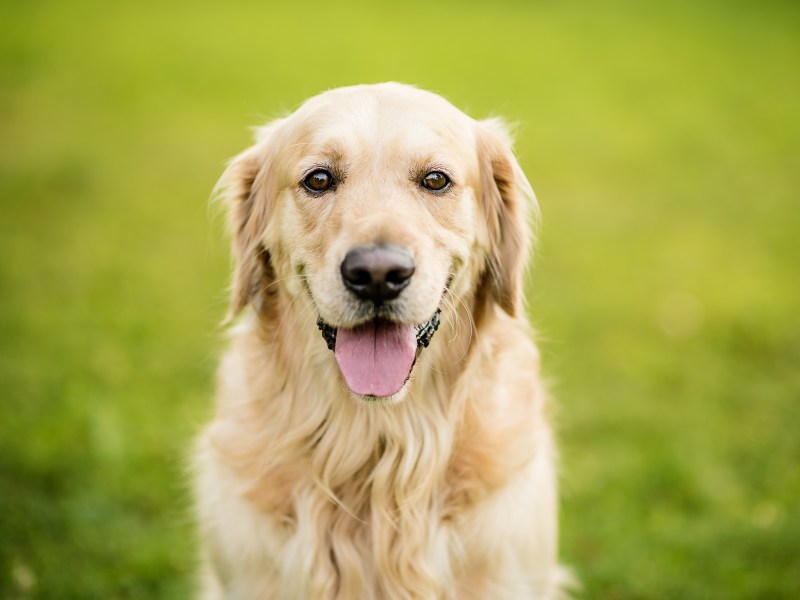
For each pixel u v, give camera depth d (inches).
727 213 380.5
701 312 279.4
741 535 174.6
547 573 136.8
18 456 192.2
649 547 173.5
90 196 376.2
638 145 476.1
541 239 344.8
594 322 271.7
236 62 614.5
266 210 135.4
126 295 281.7
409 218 116.9
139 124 482.0
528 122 506.0
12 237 327.0
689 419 217.9
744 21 816.9
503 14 828.0
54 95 526.9
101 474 190.1
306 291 124.2
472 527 126.0
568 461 200.8
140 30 705.0
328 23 756.6
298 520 127.0
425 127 122.7
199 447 145.9
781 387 233.3
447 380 128.7
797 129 511.2
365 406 126.0
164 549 172.1
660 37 748.0
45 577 162.4
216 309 274.2
